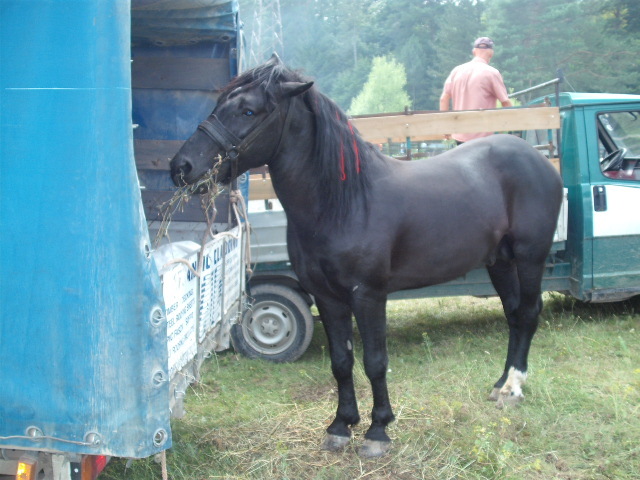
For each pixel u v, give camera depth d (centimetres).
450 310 602
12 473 193
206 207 271
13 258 170
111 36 163
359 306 278
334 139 266
